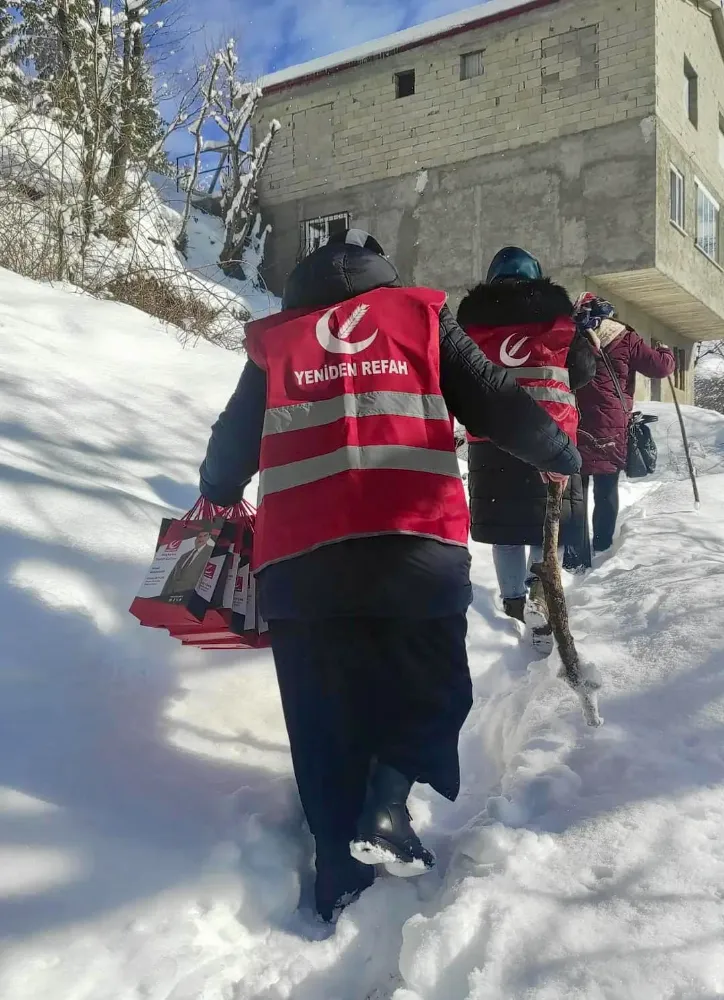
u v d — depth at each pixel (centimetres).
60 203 818
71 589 267
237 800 210
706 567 383
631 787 207
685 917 156
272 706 263
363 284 195
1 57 937
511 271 349
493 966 151
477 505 355
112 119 912
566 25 1476
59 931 157
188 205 1501
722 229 1836
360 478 176
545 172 1505
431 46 1617
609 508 499
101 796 198
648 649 292
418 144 1645
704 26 1642
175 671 262
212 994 158
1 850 171
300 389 185
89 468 379
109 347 602
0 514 293
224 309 911
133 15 966
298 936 179
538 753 230
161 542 229
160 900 172
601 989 141
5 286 667
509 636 359
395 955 173
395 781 181
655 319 1850
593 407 482
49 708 219
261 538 185
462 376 189
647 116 1414
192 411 524
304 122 1795
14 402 430
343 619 180
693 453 840
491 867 180
